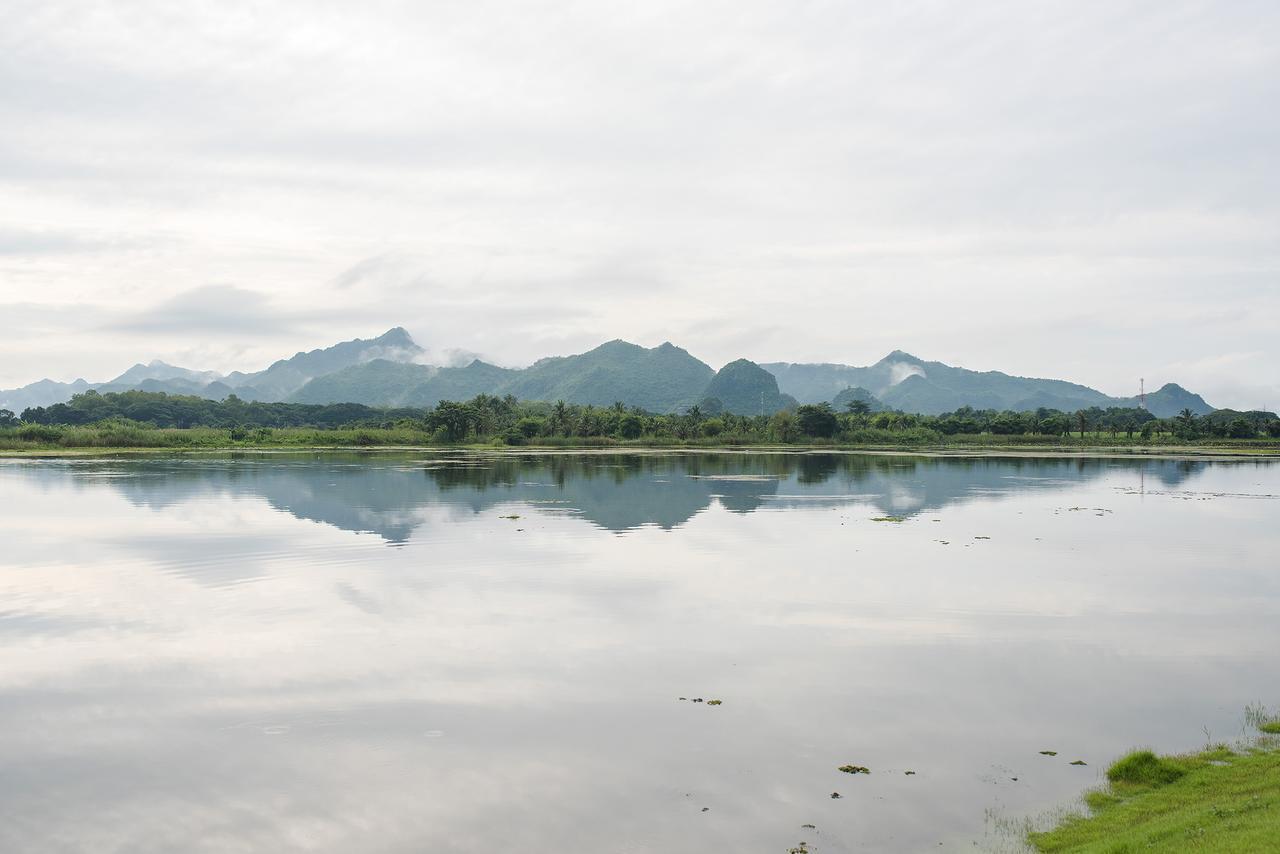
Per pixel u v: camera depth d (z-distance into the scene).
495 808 18.05
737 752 20.73
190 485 83.94
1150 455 155.50
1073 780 18.92
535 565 42.97
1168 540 52.69
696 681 25.80
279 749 21.02
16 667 27.03
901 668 27.06
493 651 28.62
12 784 19.25
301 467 111.19
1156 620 33.06
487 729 22.17
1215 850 13.18
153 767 20.06
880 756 20.45
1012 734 21.75
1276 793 16.17
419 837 16.91
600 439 191.38
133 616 33.06
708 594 36.84
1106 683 25.69
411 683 25.56
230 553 46.19
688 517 61.72
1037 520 62.28
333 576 40.31
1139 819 16.42
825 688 25.19
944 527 57.91
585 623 32.12
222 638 30.12
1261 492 84.62
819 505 70.19
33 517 60.28
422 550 47.16
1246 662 27.83
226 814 17.89
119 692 24.84
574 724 22.50
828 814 17.56
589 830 17.09
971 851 15.87
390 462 123.88
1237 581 40.34
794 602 35.50
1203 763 19.28
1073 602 35.88
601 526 56.69
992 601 35.94
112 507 66.19
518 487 83.50
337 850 16.50
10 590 37.44
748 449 174.88
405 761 20.31
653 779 19.33
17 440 157.62
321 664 27.28
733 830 17.02
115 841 16.81
